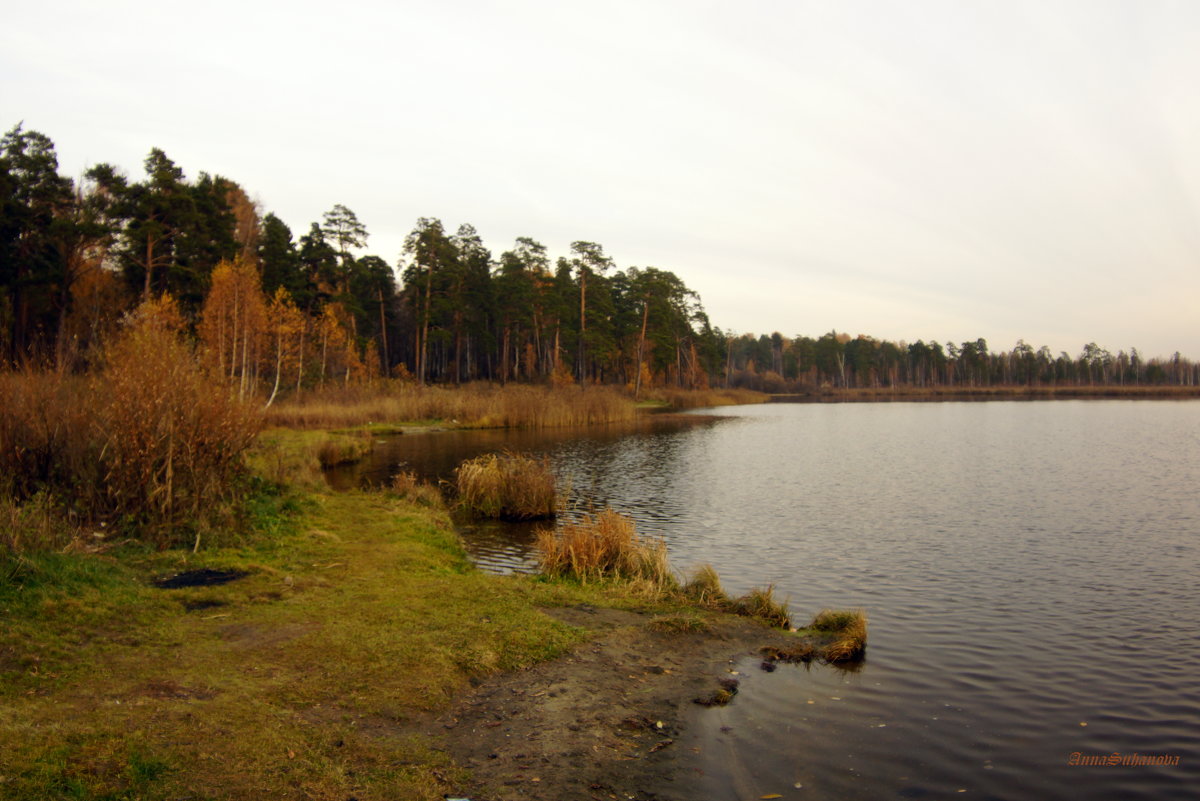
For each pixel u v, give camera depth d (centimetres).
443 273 6122
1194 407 7038
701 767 555
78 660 598
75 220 3553
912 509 1783
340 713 567
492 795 482
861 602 1048
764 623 921
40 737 461
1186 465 2572
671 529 1559
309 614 777
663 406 7450
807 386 12562
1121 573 1201
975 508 1791
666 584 1065
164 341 1109
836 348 13488
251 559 970
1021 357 14725
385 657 679
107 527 976
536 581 1068
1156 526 1566
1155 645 870
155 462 1030
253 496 1280
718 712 658
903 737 626
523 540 1397
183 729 501
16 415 1020
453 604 856
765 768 562
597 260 7075
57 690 540
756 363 15350
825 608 1019
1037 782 559
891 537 1476
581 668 727
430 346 8056
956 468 2550
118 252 3731
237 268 3481
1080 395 11088
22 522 822
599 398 4919
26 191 3512
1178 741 630
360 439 2898
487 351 7856
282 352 3812
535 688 668
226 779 447
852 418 5538
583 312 7050
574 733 588
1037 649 854
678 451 3084
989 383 14212
